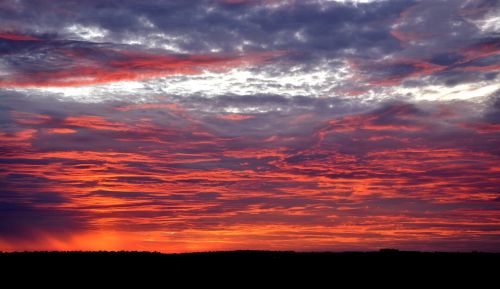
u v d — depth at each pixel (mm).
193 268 47562
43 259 49469
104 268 46375
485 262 49906
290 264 49500
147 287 39688
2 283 39844
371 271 45938
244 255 54406
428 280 42469
